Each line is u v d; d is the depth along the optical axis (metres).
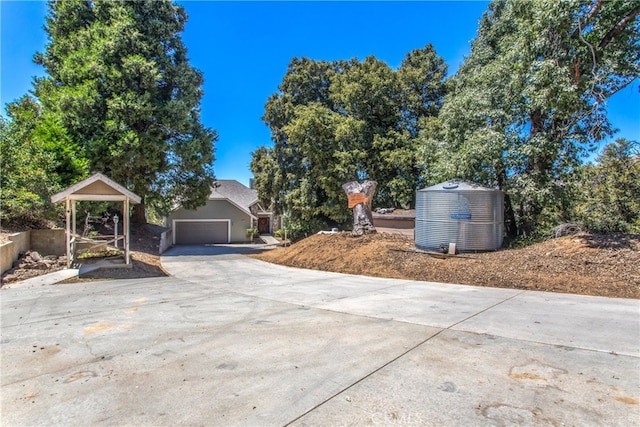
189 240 30.11
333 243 12.79
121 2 18.11
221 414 2.66
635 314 5.32
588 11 8.64
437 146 14.14
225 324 5.11
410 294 7.05
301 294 7.31
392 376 3.29
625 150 11.65
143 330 4.84
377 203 22.62
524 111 11.51
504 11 14.02
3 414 2.69
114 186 10.73
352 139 20.83
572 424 2.48
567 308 5.73
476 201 10.01
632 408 2.69
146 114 17.16
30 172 11.66
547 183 10.99
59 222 13.61
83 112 15.85
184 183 20.73
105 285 8.74
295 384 3.15
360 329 4.77
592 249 8.04
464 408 2.71
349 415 2.63
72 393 3.03
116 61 17.14
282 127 23.84
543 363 3.55
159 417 2.63
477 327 4.79
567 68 8.98
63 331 4.82
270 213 38.44
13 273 9.37
